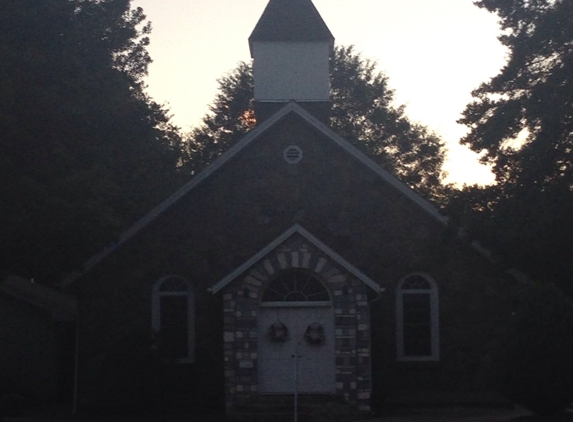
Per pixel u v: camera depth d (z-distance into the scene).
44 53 20.16
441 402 23.11
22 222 19.03
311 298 21.66
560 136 21.45
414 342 23.58
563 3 21.11
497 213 21.91
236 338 21.23
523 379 18.62
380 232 23.84
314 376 21.44
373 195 24.02
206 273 23.77
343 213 23.98
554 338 18.48
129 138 25.94
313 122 24.19
